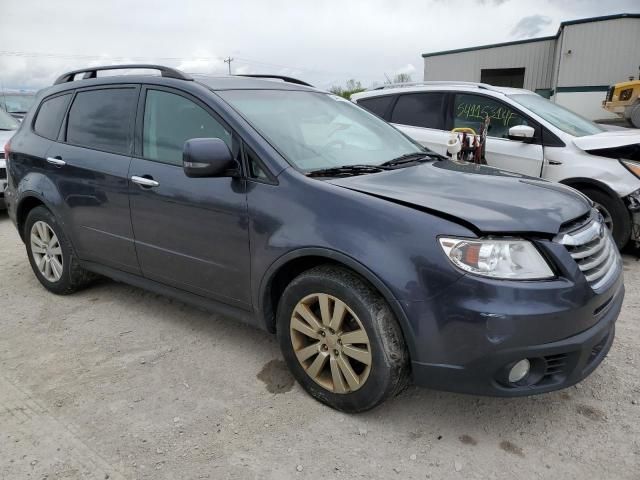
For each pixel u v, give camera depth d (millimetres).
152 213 3316
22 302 4238
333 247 2504
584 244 2475
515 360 2256
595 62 24250
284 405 2814
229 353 3381
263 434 2582
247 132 2938
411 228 2369
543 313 2221
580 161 5273
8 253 5625
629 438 2551
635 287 4473
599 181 5133
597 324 2459
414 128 6578
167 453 2447
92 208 3723
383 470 2350
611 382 3027
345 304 2553
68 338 3605
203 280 3180
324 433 2592
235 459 2410
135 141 3512
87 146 3814
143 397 2891
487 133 6047
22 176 4289
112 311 4035
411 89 6758
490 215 2377
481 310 2215
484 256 2254
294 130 3168
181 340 3561
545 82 28047
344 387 2664
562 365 2404
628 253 5430
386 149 3514
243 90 3371
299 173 2775
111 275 3865
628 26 23406
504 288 2219
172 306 4113
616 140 5152
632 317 3869
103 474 2312
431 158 3545
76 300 4258
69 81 4246
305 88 3822
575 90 24875
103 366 3229
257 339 3566
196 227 3096
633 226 5066
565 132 5488
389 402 2846
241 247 2904
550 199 2680
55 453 2443
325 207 2596
